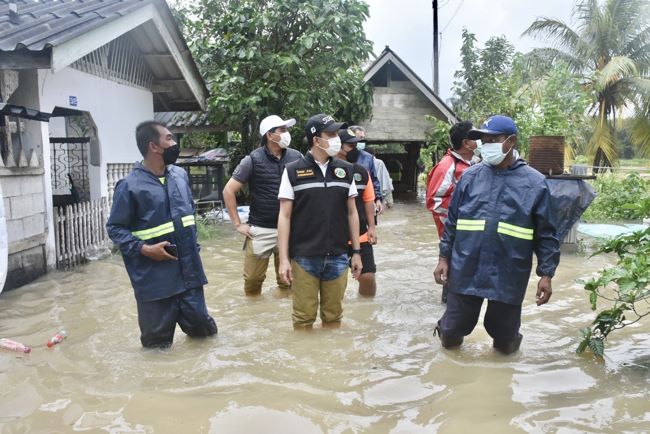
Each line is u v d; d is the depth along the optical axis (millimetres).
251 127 13070
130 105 9586
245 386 3566
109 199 8820
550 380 3617
